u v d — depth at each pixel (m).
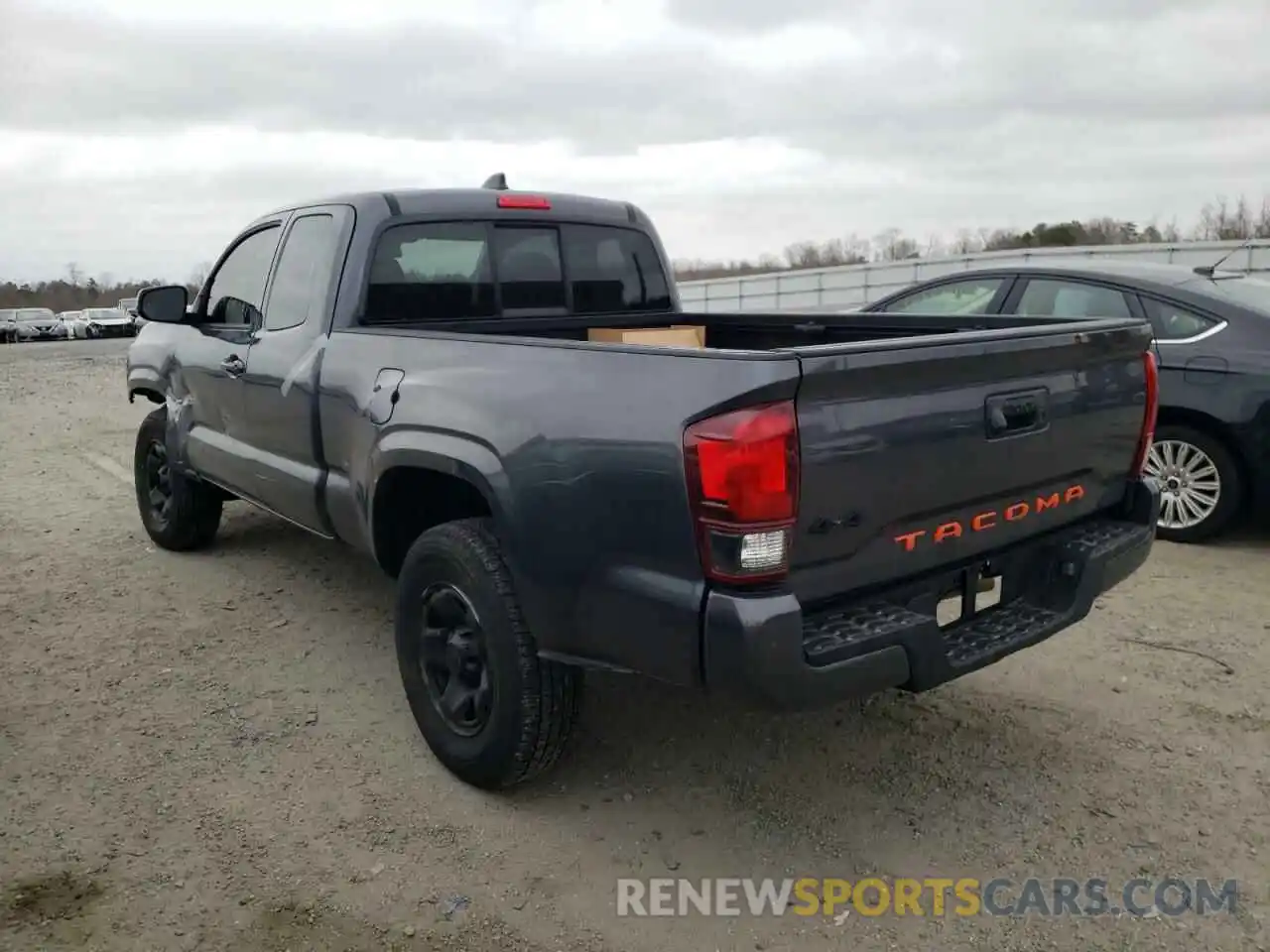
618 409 2.68
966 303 7.00
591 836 3.15
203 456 5.23
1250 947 2.64
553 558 2.87
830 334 4.56
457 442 3.19
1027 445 3.06
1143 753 3.62
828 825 3.21
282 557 5.95
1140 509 3.53
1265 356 5.65
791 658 2.47
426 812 3.27
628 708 4.01
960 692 4.11
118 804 3.31
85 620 4.95
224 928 2.72
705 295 40.53
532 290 4.72
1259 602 5.04
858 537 2.66
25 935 2.68
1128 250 23.23
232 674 4.32
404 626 3.51
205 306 5.34
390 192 4.29
